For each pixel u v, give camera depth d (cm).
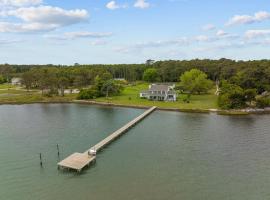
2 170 4475
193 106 10331
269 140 6053
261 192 3759
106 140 5925
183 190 3797
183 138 6281
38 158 5016
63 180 4103
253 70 11481
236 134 6575
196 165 4662
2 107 11088
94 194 3684
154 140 6150
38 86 16025
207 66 18025
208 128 7200
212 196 3647
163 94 11956
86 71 16650
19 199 3588
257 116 8731
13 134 6700
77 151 5419
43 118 8750
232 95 9644
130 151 5397
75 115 9288
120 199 3556
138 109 10469
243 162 4794
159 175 4266
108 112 9862
